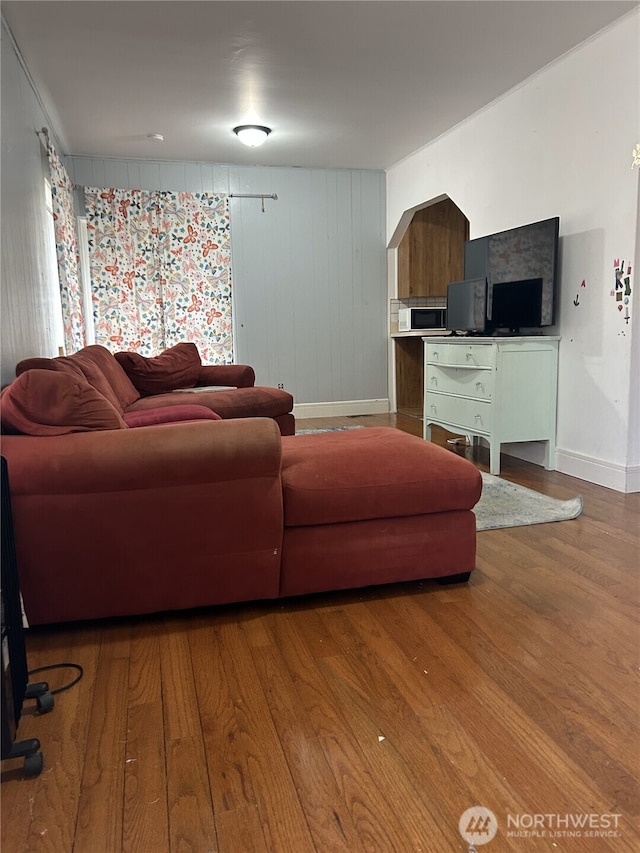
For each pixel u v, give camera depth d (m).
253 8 2.93
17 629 1.47
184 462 1.88
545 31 3.25
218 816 1.21
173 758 1.38
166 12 2.94
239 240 5.89
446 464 2.22
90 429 1.94
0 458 1.49
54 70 3.55
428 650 1.81
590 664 1.72
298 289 6.13
